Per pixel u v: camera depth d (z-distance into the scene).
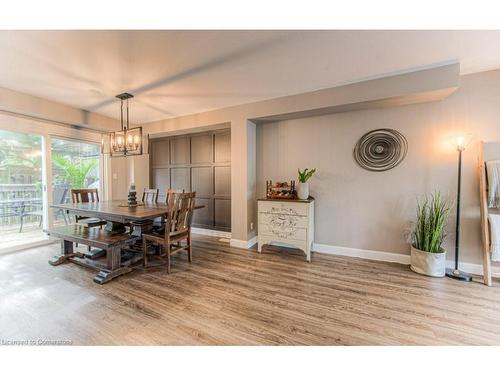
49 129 3.65
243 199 3.51
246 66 2.28
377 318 1.75
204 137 4.50
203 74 2.45
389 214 2.91
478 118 2.47
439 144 2.64
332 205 3.23
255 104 3.31
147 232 2.79
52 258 2.85
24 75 2.48
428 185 2.71
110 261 2.46
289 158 3.50
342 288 2.23
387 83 2.49
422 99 2.57
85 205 3.13
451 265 2.62
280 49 1.99
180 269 2.69
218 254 3.23
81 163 4.24
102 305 1.91
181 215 2.72
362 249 3.08
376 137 2.92
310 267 2.76
